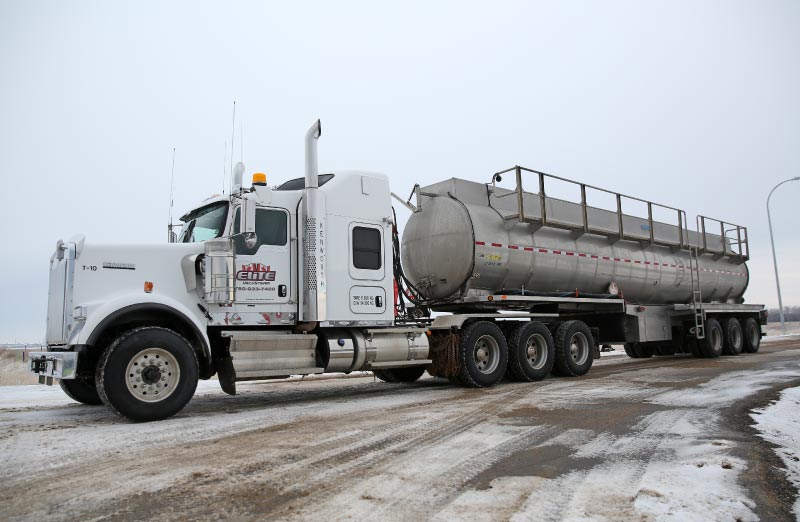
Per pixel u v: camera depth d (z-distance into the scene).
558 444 5.42
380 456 5.02
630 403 7.90
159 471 4.57
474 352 10.19
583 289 13.10
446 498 3.84
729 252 18.77
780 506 3.63
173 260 7.67
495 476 4.36
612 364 15.84
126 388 6.77
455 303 10.99
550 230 12.34
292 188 9.02
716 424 6.25
